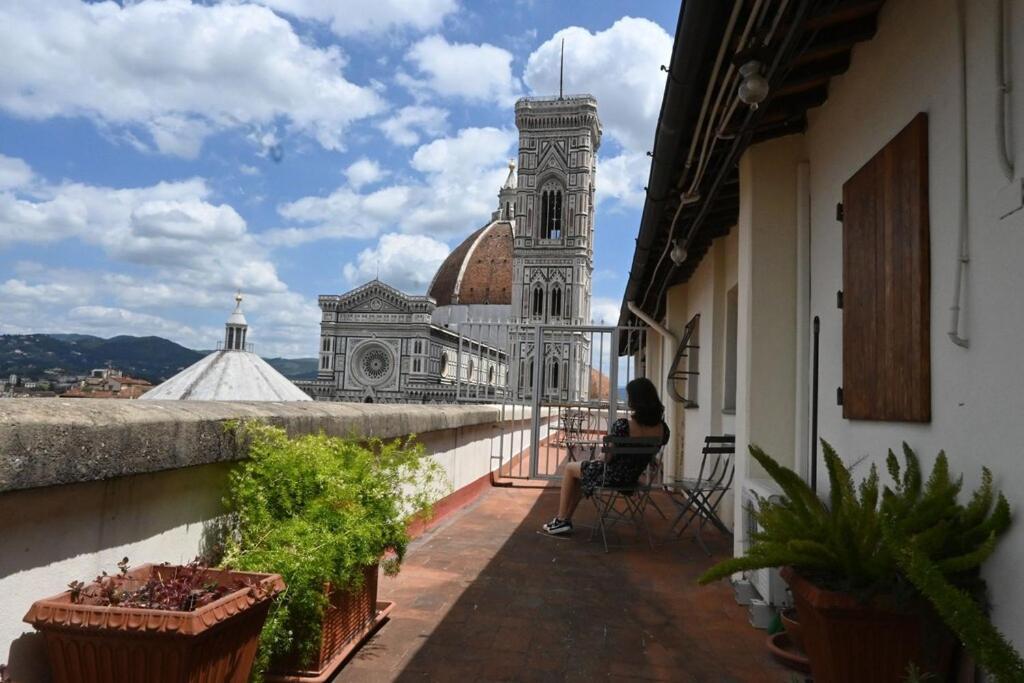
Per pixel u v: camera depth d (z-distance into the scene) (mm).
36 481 1981
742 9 3051
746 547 4699
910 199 3049
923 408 2904
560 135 81250
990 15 2490
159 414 2590
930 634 2533
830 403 4250
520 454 12805
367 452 3916
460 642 3922
